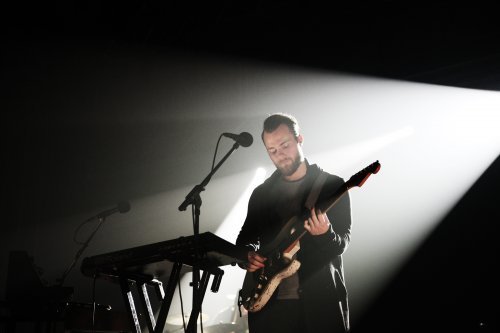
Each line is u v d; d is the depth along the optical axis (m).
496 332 6.31
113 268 2.48
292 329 2.49
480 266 6.75
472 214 6.91
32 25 6.40
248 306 2.58
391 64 6.57
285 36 6.51
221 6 6.19
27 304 3.13
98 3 6.14
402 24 5.95
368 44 6.37
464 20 5.67
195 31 6.58
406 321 7.07
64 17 6.34
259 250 2.62
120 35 6.64
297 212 2.74
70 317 3.25
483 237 6.79
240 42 6.69
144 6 6.20
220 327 5.80
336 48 6.54
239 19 6.36
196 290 2.39
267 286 2.50
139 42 6.74
